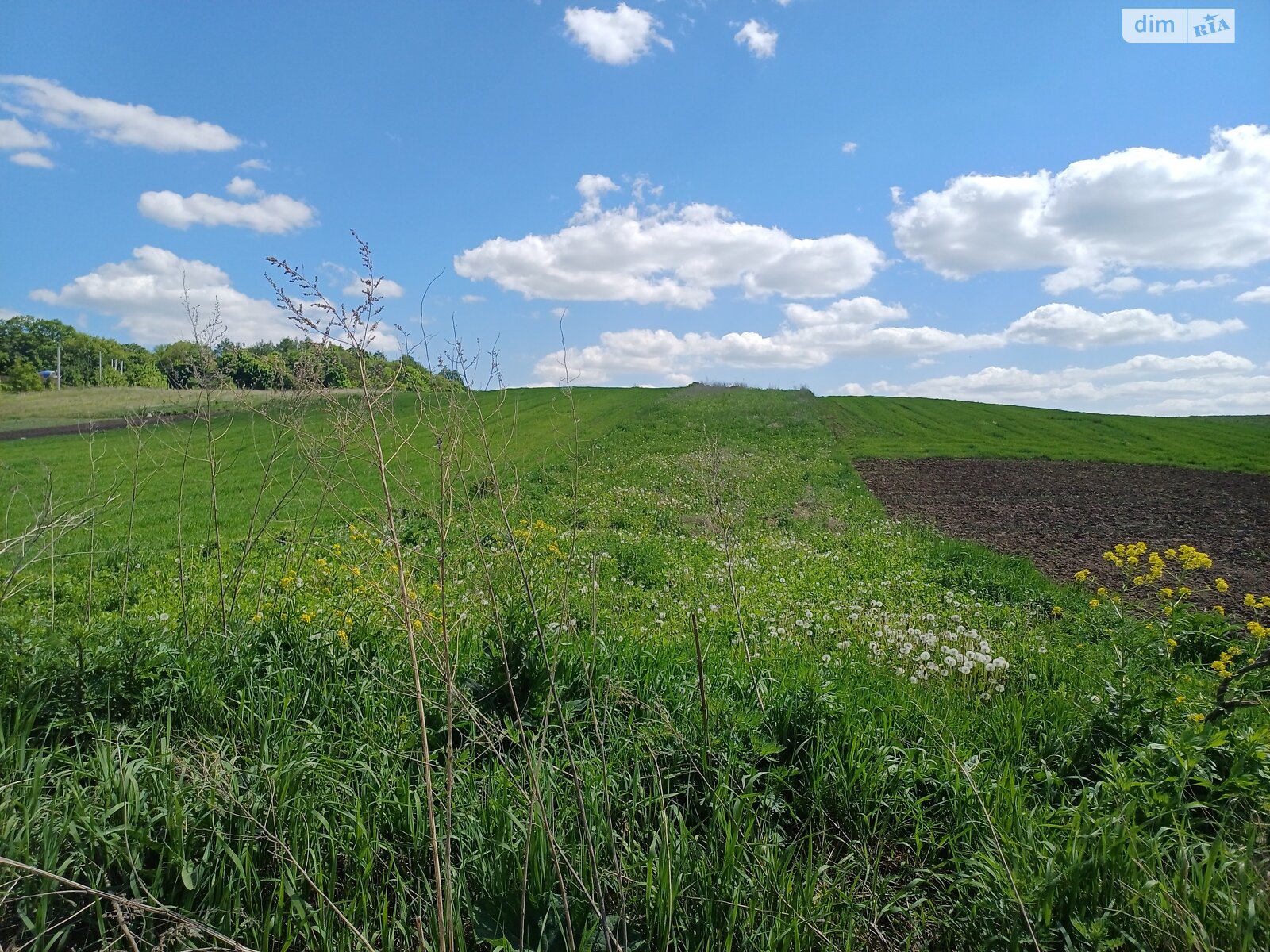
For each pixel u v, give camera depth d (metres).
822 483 21.23
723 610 7.85
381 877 2.94
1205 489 22.72
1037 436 38.91
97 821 2.80
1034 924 2.59
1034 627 7.70
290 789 3.13
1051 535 15.45
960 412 49.47
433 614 4.48
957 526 16.45
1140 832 3.00
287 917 2.67
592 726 3.82
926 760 3.80
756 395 49.31
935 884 3.13
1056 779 3.50
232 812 2.88
